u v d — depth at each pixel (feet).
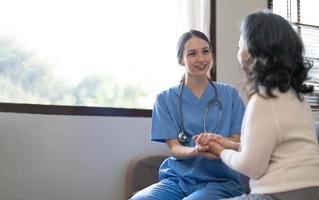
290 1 9.21
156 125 5.53
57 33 6.93
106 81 7.26
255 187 3.53
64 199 6.46
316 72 9.11
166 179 5.28
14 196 6.15
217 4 8.08
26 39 6.71
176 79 7.66
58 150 6.48
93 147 6.73
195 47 5.38
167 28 7.68
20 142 6.25
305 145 3.51
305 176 3.37
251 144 3.43
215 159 4.81
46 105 6.48
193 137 4.97
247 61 3.79
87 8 7.18
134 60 7.48
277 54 3.61
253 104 3.56
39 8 6.82
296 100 3.65
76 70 7.04
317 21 9.66
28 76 6.69
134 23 7.51
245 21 3.89
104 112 6.89
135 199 4.96
